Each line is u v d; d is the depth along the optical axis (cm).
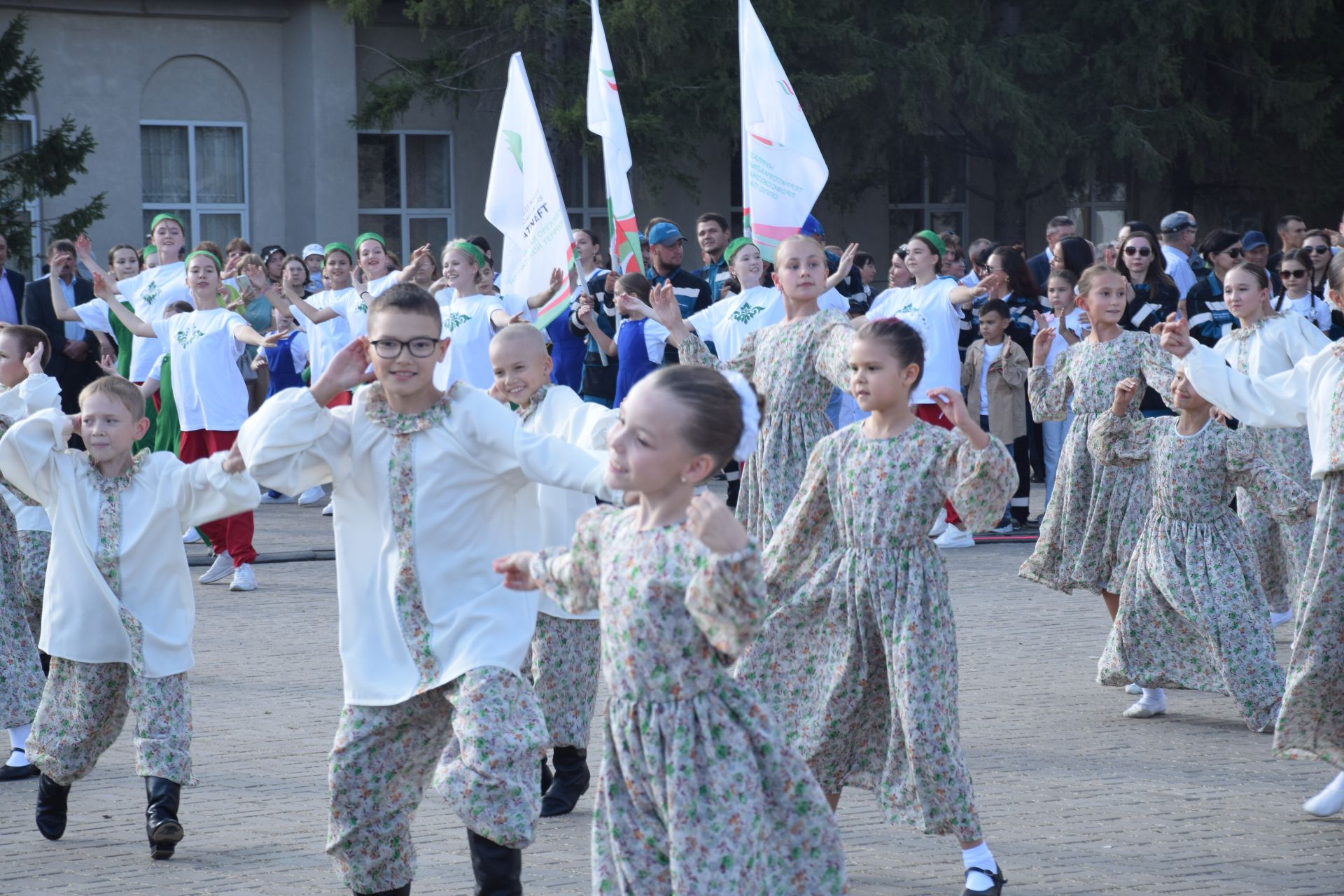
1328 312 1387
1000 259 1497
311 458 514
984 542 1430
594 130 1283
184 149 2884
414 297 513
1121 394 852
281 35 2938
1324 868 588
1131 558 831
